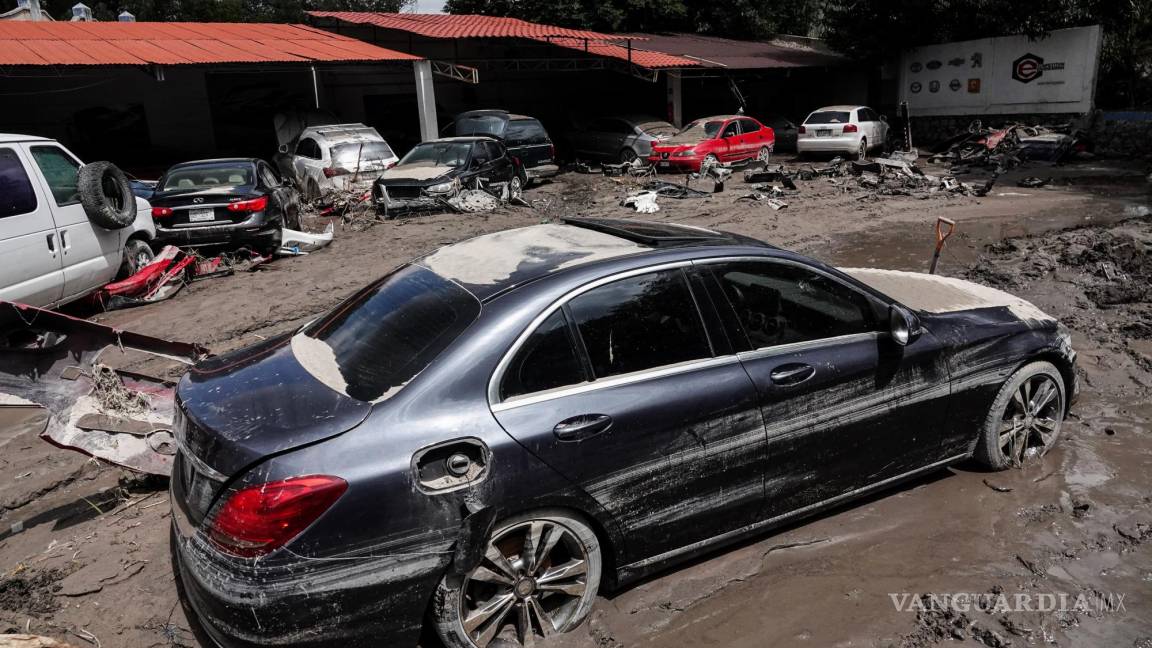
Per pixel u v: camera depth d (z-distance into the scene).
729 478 3.28
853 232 11.63
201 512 2.67
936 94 26.64
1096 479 4.15
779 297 3.50
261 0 51.84
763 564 3.52
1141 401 5.14
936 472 4.29
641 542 3.15
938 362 3.80
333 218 14.10
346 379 2.89
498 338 2.87
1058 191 15.43
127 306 8.59
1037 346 4.12
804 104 31.25
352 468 2.56
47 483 4.51
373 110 24.14
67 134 19.77
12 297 6.92
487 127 18.28
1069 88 23.08
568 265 3.19
